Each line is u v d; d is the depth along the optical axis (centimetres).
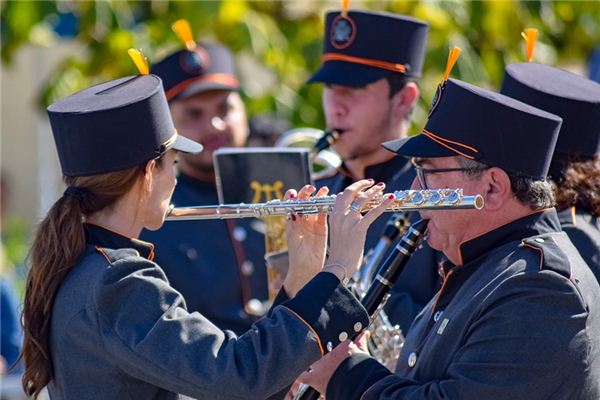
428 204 864
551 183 1030
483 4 2044
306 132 1419
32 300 872
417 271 1162
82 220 870
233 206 934
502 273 858
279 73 2028
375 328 1051
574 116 1054
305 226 934
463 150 880
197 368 820
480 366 830
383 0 2016
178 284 1340
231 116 1474
